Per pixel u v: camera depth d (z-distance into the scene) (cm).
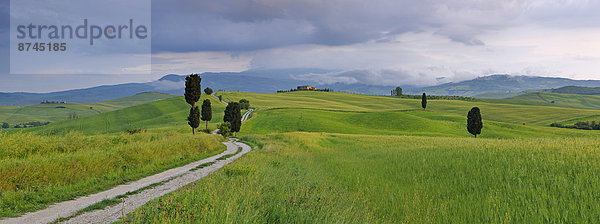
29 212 751
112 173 1280
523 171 1002
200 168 1599
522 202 748
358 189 1046
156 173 1409
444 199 858
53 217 715
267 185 1024
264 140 4591
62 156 1284
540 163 1085
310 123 10294
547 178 900
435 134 8519
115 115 14025
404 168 1432
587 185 791
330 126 10019
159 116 13625
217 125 9806
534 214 677
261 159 1967
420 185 1046
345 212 724
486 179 1010
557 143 1537
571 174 918
